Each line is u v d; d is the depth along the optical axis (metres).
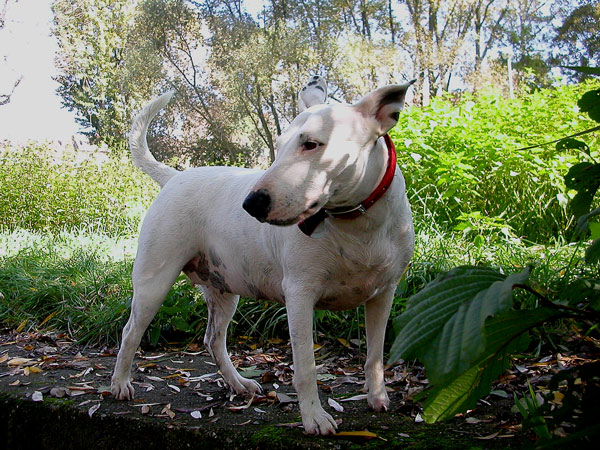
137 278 1.41
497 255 2.26
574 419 0.81
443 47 11.57
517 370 1.50
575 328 1.67
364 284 1.19
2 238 4.02
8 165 5.03
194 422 1.21
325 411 1.24
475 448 1.01
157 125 12.25
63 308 2.34
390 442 1.06
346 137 1.06
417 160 3.02
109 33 11.10
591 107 0.83
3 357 1.85
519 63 13.91
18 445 1.39
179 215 1.41
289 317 1.17
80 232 4.16
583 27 14.13
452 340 0.65
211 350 1.53
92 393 1.45
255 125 12.01
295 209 1.03
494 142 3.11
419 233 2.56
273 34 11.63
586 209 0.93
